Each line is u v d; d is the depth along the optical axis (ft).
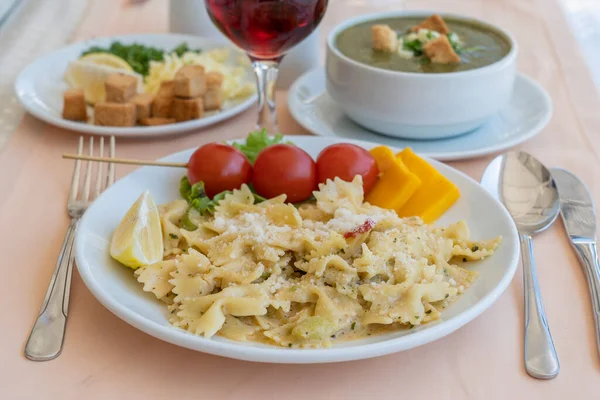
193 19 3.25
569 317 1.85
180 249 2.00
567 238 2.10
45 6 3.64
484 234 2.04
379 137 2.56
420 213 2.13
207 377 1.71
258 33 2.31
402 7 3.72
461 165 2.42
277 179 2.16
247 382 1.71
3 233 2.09
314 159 2.33
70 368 1.72
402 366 1.74
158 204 2.16
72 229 2.07
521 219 2.14
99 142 2.51
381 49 2.61
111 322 1.82
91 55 2.87
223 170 2.16
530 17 3.58
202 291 1.85
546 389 1.69
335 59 2.51
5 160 2.39
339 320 1.78
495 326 1.83
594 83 2.96
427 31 2.64
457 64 2.52
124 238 1.90
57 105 2.69
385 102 2.44
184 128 2.52
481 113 2.46
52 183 2.31
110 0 3.78
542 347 1.76
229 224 2.01
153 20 3.55
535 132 2.49
